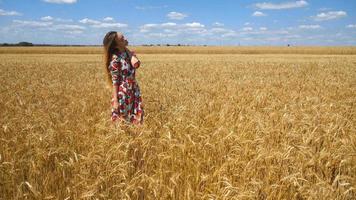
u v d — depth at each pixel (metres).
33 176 5.25
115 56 8.15
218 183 4.63
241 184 4.82
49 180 5.08
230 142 6.12
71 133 6.87
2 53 82.94
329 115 8.25
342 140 5.91
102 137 6.39
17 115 8.90
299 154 5.39
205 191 4.73
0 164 5.36
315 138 6.28
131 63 8.24
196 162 5.45
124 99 8.23
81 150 6.47
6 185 5.01
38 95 14.03
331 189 4.39
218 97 12.44
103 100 12.29
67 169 5.47
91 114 9.57
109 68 8.20
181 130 6.80
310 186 4.68
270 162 5.34
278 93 14.03
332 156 5.43
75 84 18.55
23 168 5.52
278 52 90.19
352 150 5.64
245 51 93.38
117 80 8.20
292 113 8.86
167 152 5.84
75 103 11.33
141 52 91.31
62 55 71.12
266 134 6.59
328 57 58.53
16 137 6.47
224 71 27.59
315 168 5.26
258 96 11.47
